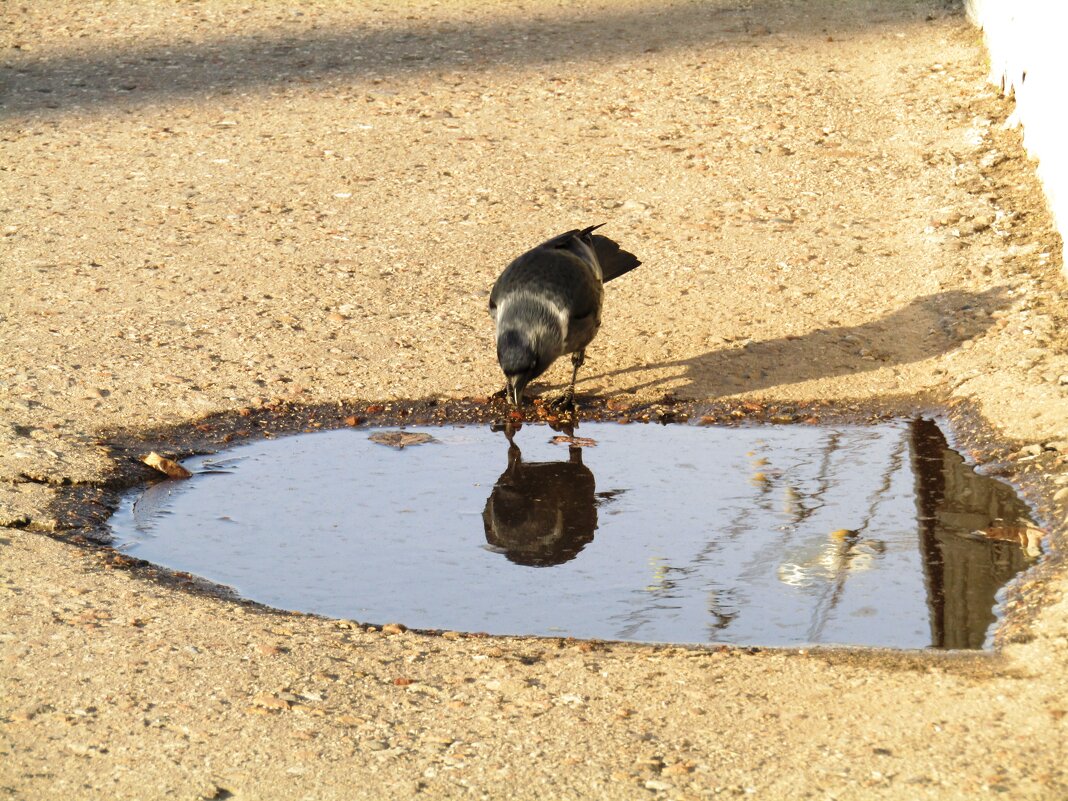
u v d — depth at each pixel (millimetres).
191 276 9141
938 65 12711
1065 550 5711
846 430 7234
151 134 11914
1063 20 9094
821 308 8539
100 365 7879
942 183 10211
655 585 5656
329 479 6785
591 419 7500
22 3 16094
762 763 4188
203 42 14547
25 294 8820
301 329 8406
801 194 10203
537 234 9711
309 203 10367
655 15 14906
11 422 7125
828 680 4719
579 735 4387
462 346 8234
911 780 4055
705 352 8125
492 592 5625
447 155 11227
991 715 4398
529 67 13336
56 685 4707
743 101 12117
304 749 4316
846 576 5656
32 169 11180
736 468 6840
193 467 6906
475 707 4590
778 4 15023
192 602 5434
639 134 11523
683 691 4676
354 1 15930
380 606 5500
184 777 4168
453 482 6762
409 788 4102
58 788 4109
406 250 9516
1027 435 6840
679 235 9617
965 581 5551
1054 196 9242
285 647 5035
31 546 5902
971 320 8211
